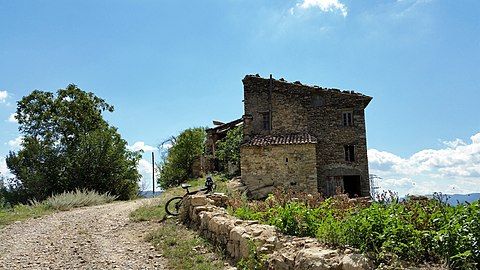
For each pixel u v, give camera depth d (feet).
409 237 18.10
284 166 77.87
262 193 76.69
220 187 70.85
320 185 84.79
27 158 107.04
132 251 31.86
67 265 28.73
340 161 85.71
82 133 115.44
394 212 20.77
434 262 16.83
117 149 109.81
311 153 77.71
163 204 51.96
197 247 30.76
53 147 108.68
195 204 39.60
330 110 87.04
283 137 82.89
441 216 19.04
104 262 28.99
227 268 25.45
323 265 17.87
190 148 125.80
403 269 16.35
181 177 119.85
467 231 16.38
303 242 21.52
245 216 32.04
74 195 71.87
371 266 16.97
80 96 123.65
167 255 29.86
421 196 24.80
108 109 130.41
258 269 22.20
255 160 78.95
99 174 106.22
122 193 109.60
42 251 32.86
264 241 23.48
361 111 87.10
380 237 18.28
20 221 48.67
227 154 98.73
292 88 87.61
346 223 20.53
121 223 43.29
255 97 89.10
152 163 134.21
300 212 24.72
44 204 65.82
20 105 118.11
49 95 121.19
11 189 106.93
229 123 113.39
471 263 15.30
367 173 85.71
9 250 33.71
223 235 29.35
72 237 37.58
